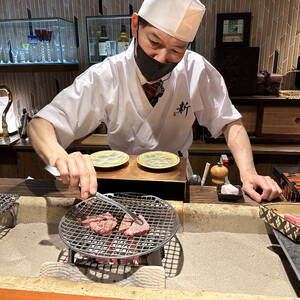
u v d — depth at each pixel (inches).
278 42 128.0
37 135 56.7
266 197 52.2
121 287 30.4
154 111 71.9
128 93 69.8
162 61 56.7
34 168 129.4
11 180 61.9
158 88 69.4
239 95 120.3
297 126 118.4
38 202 52.6
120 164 55.4
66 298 28.7
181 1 51.4
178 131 78.6
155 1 53.1
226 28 123.2
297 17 124.2
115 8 130.5
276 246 47.2
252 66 116.8
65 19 134.3
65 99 64.4
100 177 51.8
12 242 49.1
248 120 119.9
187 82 73.2
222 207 50.0
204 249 47.1
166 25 52.5
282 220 43.3
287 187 56.0
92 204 49.0
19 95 146.2
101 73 68.7
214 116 73.0
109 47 126.6
